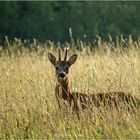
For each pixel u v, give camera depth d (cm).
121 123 2361
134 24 8469
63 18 8481
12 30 8038
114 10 8638
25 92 2580
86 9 8631
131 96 2570
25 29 8100
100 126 2356
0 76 2919
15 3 8344
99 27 8294
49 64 3491
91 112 2420
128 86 2683
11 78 2883
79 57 3656
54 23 8344
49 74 2966
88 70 2906
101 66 2961
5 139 2359
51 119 2386
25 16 8362
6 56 3834
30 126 2402
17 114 2450
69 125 2367
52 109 2459
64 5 8719
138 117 2423
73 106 2516
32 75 2956
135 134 2298
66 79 2606
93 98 2573
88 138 2295
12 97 2545
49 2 8638
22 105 2475
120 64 2989
